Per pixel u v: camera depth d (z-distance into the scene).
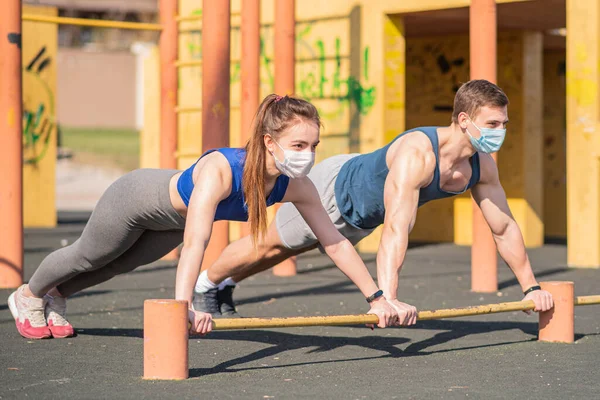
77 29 53.78
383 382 4.81
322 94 15.18
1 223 9.18
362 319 4.95
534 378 4.94
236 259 6.67
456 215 16.19
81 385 4.68
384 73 14.49
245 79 11.18
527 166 15.26
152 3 39.31
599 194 11.80
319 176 6.29
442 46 16.12
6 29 9.09
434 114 16.23
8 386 4.66
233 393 4.50
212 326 4.67
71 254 5.65
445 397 4.45
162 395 4.44
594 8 11.67
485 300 8.62
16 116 9.18
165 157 12.62
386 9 14.36
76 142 47.22
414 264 12.40
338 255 5.14
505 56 15.30
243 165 4.77
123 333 6.48
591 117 11.75
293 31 11.33
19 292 6.21
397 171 5.55
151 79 19.39
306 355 5.66
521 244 6.02
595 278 10.55
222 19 9.76
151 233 5.58
